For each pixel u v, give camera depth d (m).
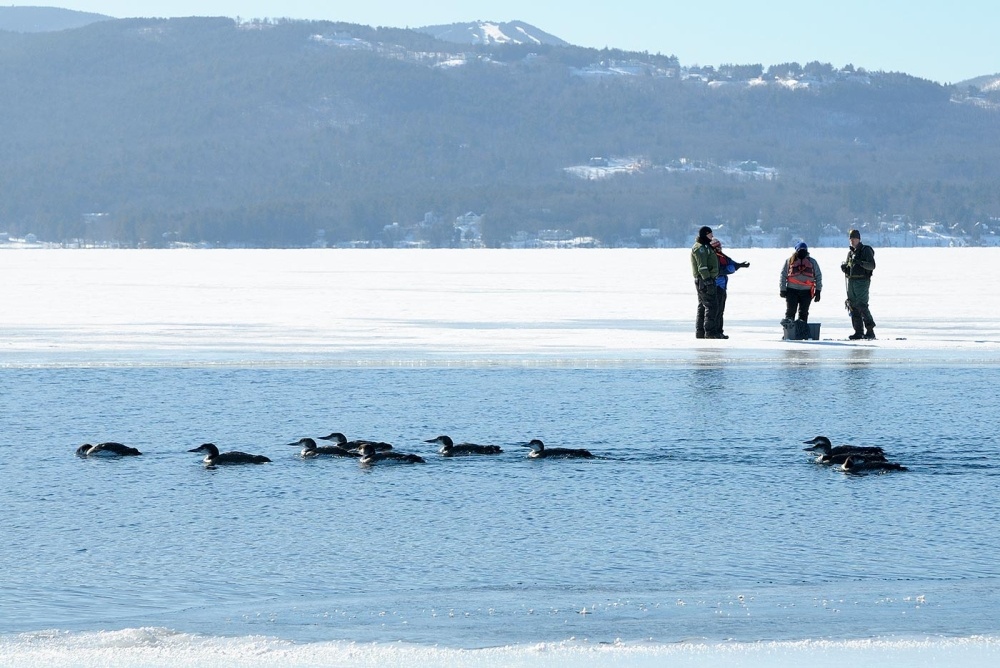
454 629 14.76
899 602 15.92
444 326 61.72
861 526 20.39
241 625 15.04
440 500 22.45
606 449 27.16
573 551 18.91
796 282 51.59
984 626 14.65
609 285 115.31
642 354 46.28
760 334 55.62
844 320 66.12
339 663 13.15
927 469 25.02
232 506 22.02
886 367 42.16
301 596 16.61
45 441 28.31
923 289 103.88
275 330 58.94
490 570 17.88
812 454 26.53
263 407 33.31
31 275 149.88
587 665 13.03
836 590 16.66
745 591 16.66
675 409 32.75
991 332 57.09
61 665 13.16
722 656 13.32
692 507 21.83
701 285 52.69
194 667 13.07
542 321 65.38
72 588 17.00
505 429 29.78
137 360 44.28
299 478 24.44
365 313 72.50
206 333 57.09
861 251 51.78
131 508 21.83
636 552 18.84
